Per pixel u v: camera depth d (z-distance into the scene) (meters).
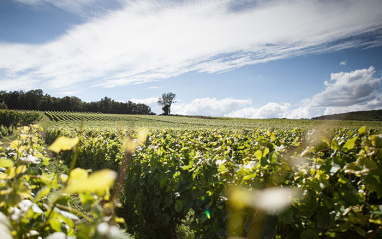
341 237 1.98
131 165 6.68
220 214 3.18
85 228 0.84
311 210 2.09
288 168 2.36
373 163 1.58
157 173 5.05
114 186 6.75
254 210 2.48
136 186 6.33
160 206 5.29
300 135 8.54
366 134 3.26
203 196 3.53
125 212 6.50
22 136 2.65
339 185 2.32
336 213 1.99
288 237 2.23
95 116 86.31
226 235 3.01
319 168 2.29
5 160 1.18
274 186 2.36
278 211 2.15
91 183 0.60
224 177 2.93
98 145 11.09
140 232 5.71
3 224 0.78
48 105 142.75
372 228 1.79
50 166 12.09
